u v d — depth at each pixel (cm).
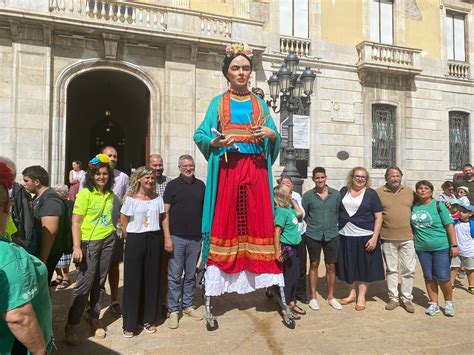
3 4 988
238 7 1321
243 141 437
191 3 1274
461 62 1639
